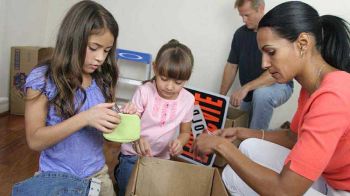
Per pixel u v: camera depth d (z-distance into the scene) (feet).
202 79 8.46
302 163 2.43
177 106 4.18
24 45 7.89
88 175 3.22
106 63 3.54
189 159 5.97
